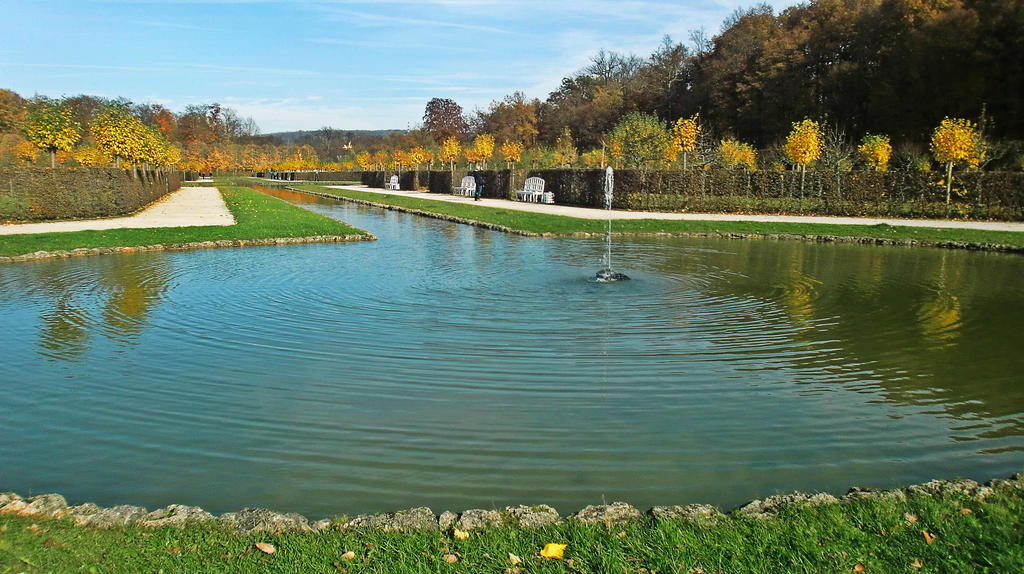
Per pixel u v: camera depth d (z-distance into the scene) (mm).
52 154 22797
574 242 14508
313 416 4562
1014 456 3986
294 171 76938
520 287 9086
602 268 10766
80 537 3016
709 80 50562
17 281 9695
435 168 52250
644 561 2783
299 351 6059
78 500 3510
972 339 6535
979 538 2893
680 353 6004
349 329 6812
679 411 4648
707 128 46875
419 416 4543
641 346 6223
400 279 9680
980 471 3795
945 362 5793
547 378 5305
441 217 20625
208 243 13508
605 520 3125
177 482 3693
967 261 11977
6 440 4246
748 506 3246
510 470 3793
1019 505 3174
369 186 51312
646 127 31391
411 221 19953
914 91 34594
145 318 7371
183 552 2887
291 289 8930
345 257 12016
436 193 37312
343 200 32125
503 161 44188
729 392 5027
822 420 4512
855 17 40688
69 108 23562
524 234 15695
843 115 39812
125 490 3613
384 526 3096
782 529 3006
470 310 7664
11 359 5941
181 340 6465
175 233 14812
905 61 35125
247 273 10250
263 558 2844
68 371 5586
